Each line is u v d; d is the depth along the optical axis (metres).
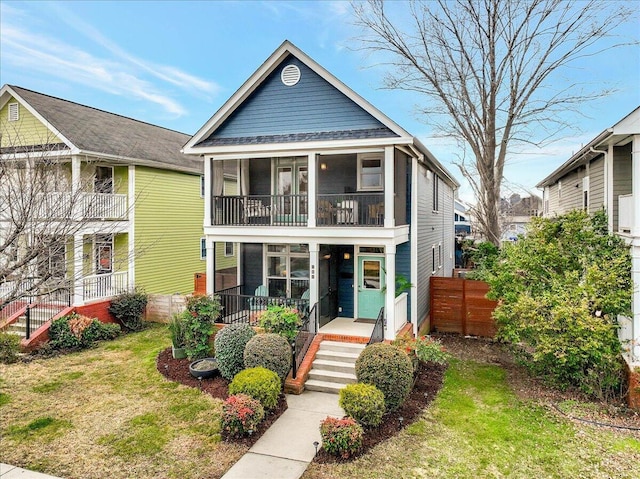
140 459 6.37
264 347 8.62
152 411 7.96
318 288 11.38
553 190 19.61
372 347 8.18
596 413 7.98
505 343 12.75
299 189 13.23
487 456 6.50
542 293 9.21
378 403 7.09
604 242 9.45
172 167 17.38
